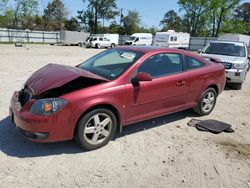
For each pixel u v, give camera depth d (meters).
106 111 3.93
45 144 4.02
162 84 4.55
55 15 79.62
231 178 3.50
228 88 9.41
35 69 11.38
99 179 3.30
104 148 4.04
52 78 3.84
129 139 4.41
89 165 3.57
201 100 5.54
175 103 4.95
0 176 3.21
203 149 4.22
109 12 70.44
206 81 5.44
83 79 3.86
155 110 4.62
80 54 22.72
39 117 3.46
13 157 3.63
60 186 3.12
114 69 4.34
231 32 59.38
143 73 4.09
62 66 4.46
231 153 4.16
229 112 6.32
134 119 4.34
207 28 59.50
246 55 9.49
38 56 18.47
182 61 5.05
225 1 54.94
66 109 3.54
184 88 4.99
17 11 52.91
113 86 3.95
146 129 4.87
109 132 4.07
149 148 4.14
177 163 3.77
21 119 3.54
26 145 3.96
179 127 5.07
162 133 4.74
